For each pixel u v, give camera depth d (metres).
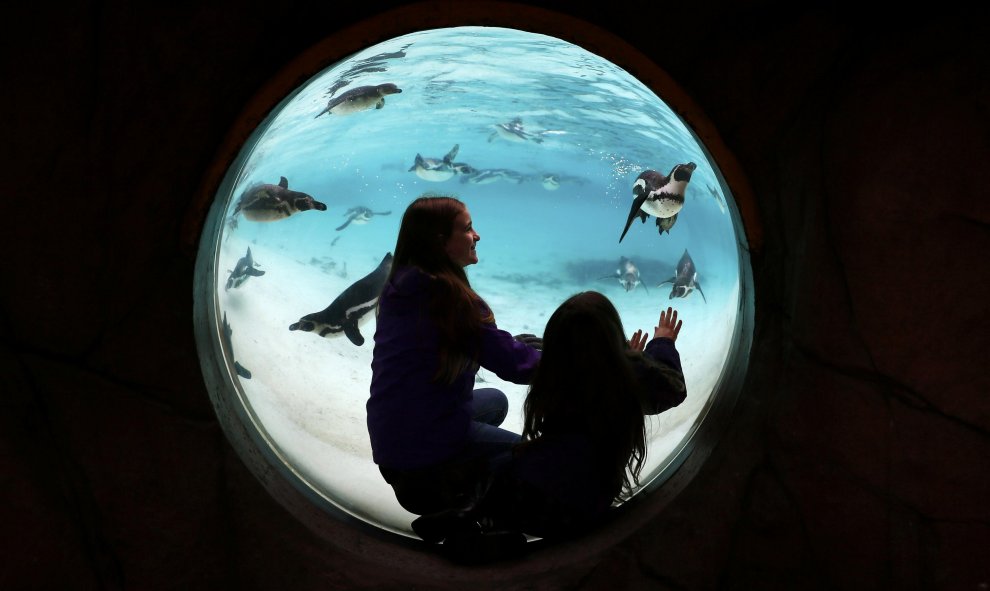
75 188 2.46
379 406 2.63
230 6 2.44
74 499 2.58
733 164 2.65
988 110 2.23
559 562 2.79
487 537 2.78
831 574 2.64
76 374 2.56
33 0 2.30
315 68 2.50
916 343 2.39
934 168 2.29
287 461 3.29
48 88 2.37
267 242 17.80
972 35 2.26
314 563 2.73
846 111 2.43
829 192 2.46
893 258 2.37
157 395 2.63
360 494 4.05
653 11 2.55
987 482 2.38
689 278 10.37
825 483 2.60
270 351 8.48
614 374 2.62
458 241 2.64
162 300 2.59
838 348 2.51
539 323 13.02
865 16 2.44
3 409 2.43
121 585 2.66
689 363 9.20
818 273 2.51
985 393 2.35
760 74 2.57
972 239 2.28
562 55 16.81
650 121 22.59
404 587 2.72
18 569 2.47
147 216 2.53
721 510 2.77
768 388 2.71
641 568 2.78
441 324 2.53
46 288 2.50
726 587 2.77
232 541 2.72
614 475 2.70
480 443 2.81
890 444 2.49
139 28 2.40
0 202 2.41
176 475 2.67
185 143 2.51
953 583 2.45
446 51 16.95
